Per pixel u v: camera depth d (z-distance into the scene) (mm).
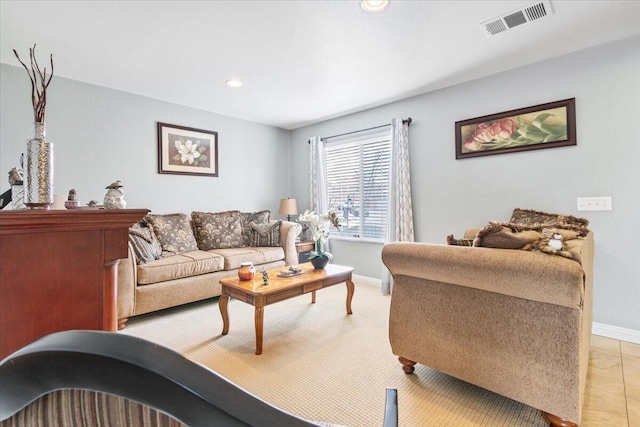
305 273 2752
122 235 926
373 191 4160
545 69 2754
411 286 1783
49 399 337
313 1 1932
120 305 2566
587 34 2346
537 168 2824
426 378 1851
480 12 2059
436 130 3480
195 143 4082
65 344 325
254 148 4770
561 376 1333
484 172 3146
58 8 1971
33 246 776
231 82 3213
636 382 1808
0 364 334
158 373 314
